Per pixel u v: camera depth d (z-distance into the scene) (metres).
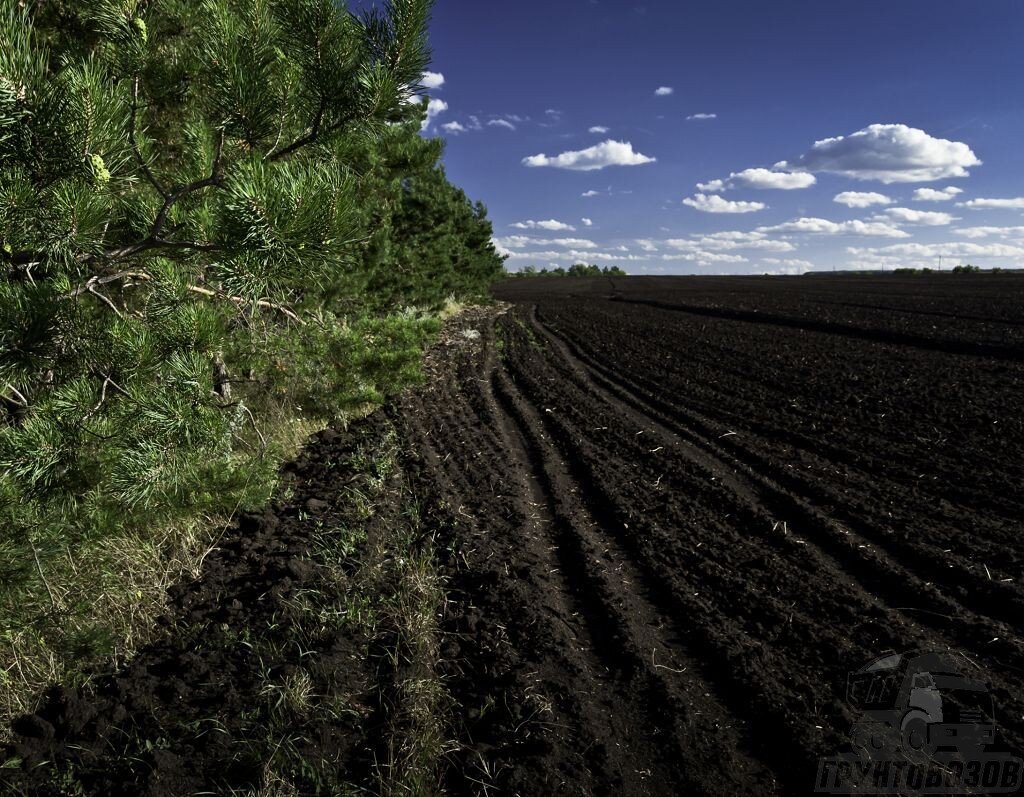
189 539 4.06
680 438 7.38
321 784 2.25
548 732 2.55
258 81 2.09
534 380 11.05
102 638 2.90
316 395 5.89
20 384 2.48
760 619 3.42
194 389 2.66
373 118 2.35
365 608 3.45
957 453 6.17
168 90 2.74
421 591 3.60
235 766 2.37
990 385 8.98
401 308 13.70
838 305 24.12
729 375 11.00
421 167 7.62
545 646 3.15
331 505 4.93
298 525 4.52
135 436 2.63
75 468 2.60
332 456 6.17
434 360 12.99
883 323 16.94
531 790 2.26
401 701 2.70
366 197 6.46
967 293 28.62
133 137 2.22
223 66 2.07
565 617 3.49
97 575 3.43
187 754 2.43
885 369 10.61
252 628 3.25
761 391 9.58
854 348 13.23
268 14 2.18
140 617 3.34
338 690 2.80
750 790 2.27
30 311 2.05
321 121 2.35
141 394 2.55
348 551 4.08
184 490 3.52
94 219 1.95
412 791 2.23
